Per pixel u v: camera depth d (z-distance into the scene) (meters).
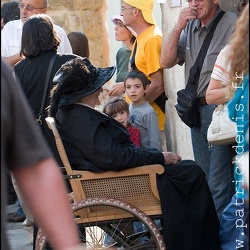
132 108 7.97
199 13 7.24
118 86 8.83
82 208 6.09
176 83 8.91
